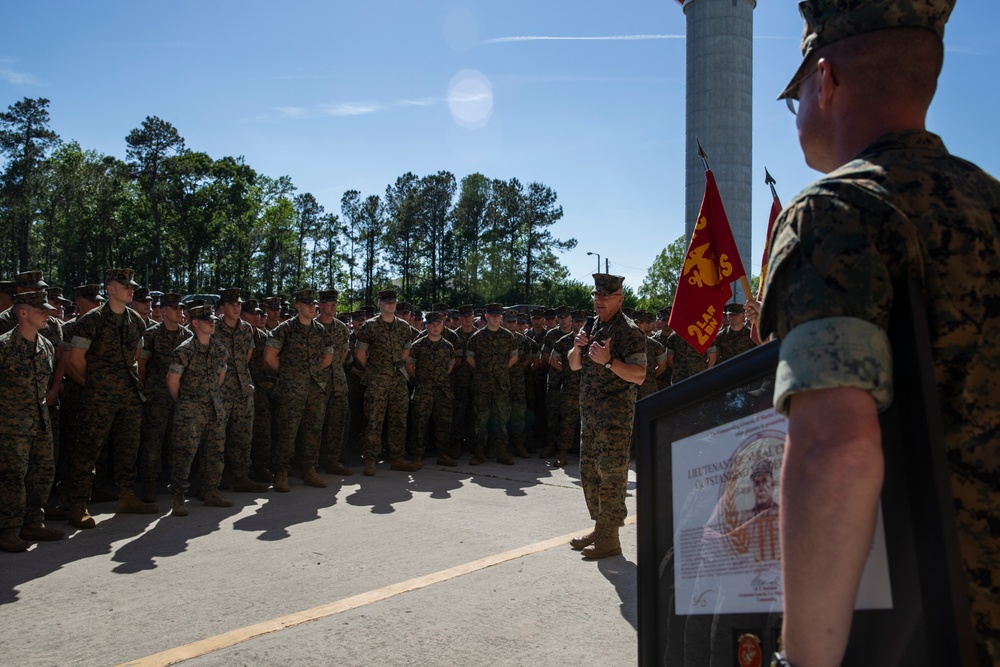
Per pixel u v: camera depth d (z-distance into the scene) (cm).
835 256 99
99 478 724
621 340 508
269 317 1062
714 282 458
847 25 117
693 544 142
